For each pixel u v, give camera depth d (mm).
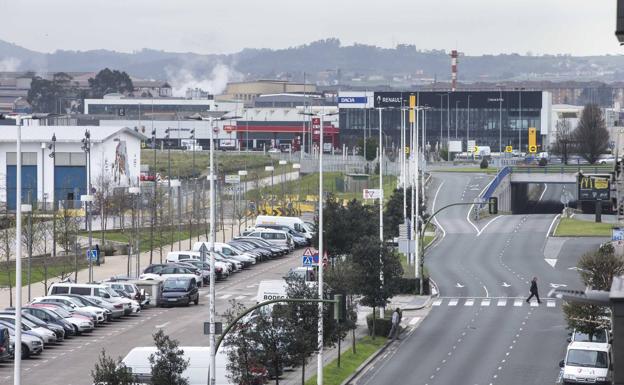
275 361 168000
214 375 159125
